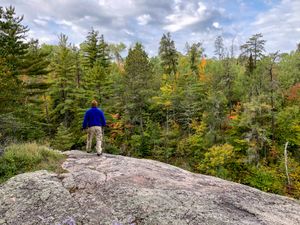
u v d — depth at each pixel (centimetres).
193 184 739
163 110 4500
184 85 4694
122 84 4234
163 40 5450
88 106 3509
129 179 712
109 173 755
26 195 641
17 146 976
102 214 559
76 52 4784
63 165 858
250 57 4984
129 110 3975
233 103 4625
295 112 3544
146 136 3828
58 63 4222
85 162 892
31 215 575
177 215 543
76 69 4375
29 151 924
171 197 611
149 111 4541
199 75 5503
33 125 3228
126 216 547
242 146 3344
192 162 3519
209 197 645
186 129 4150
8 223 561
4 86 2167
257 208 631
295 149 3522
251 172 2970
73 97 3997
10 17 2581
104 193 634
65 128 3303
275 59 3569
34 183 688
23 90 2677
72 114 4081
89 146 1069
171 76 5047
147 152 3778
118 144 3834
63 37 4697
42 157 911
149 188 657
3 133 2327
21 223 555
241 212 593
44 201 614
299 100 3916
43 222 548
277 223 563
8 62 2530
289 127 3491
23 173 768
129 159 970
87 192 648
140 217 541
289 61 5294
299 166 3078
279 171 3025
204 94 4691
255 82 3966
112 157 987
